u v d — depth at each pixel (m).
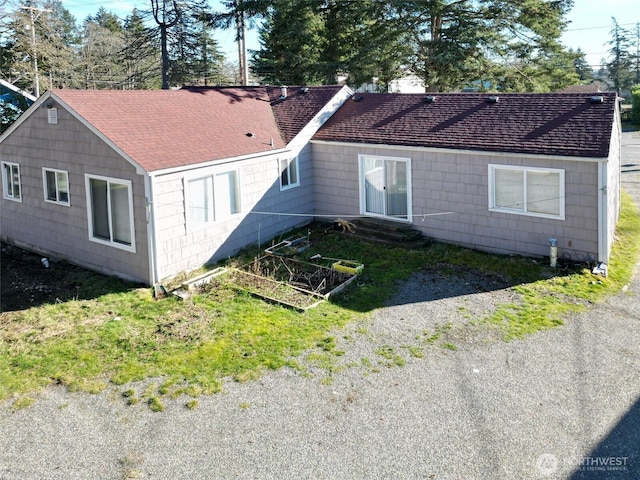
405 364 8.56
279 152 15.21
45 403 7.63
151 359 8.78
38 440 6.86
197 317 10.37
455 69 28.89
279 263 13.40
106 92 14.05
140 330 9.82
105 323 10.12
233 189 13.92
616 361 8.47
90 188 12.80
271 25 33.69
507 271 12.47
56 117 13.09
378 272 12.70
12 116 24.20
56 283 12.41
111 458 6.53
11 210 15.33
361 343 9.27
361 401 7.61
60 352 9.02
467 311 10.47
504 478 6.10
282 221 15.80
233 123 15.71
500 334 9.49
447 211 14.45
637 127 45.88
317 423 7.14
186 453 6.61
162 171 11.68
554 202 12.70
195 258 12.91
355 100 17.94
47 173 13.88
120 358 8.83
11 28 30.14
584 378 8.02
